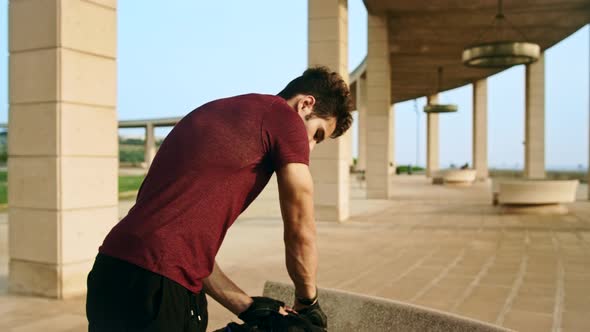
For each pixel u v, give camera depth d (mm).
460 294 5473
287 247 1452
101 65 5562
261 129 1410
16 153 5430
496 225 11391
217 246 1416
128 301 1335
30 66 5309
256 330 1479
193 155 1391
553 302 5145
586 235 9812
